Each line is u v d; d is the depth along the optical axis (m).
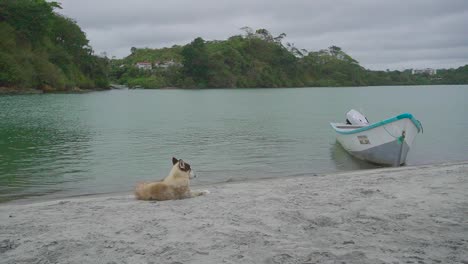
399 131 14.39
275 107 49.28
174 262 4.46
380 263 4.32
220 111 42.16
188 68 141.50
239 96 83.69
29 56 83.25
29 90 79.88
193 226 5.81
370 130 15.31
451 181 8.98
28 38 89.75
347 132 16.73
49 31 98.62
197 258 4.56
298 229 5.60
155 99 68.69
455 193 7.68
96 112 39.38
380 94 96.38
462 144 19.78
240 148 18.52
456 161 15.47
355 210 6.57
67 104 51.34
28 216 6.83
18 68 77.06
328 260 4.43
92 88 111.31
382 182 9.31
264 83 157.38
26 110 40.72
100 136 22.39
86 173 13.23
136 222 6.12
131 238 5.32
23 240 5.34
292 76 173.50
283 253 4.64
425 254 4.58
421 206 6.74
